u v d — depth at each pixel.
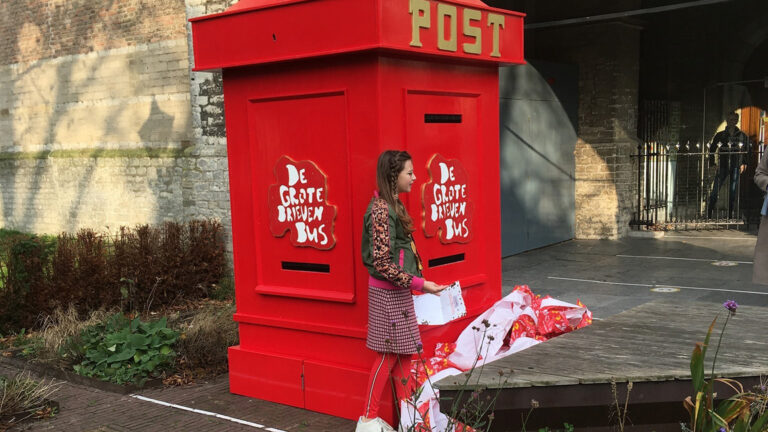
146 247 7.49
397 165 3.63
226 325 5.91
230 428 4.16
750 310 4.29
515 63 4.63
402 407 3.61
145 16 9.56
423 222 4.16
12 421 4.37
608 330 3.82
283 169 4.34
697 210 13.13
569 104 11.38
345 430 4.04
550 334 4.50
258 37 4.20
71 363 5.53
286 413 4.36
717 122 13.94
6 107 12.18
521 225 10.30
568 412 3.40
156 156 9.57
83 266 6.99
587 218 11.65
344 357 4.23
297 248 4.36
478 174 4.61
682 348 3.40
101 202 10.55
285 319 4.47
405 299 3.71
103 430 4.23
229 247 8.09
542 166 10.73
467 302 4.56
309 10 3.94
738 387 3.06
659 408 3.38
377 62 3.82
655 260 9.39
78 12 10.53
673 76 13.41
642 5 13.32
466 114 4.48
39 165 11.54
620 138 11.37
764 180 5.31
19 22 11.58
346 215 4.09
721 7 13.37
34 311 6.68
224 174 8.04
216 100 8.00
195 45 4.54
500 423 3.43
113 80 10.17
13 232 11.72
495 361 3.29
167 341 5.41
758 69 15.08
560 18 11.57
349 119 3.99
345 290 4.16
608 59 11.21
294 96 4.23
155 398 4.79
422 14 3.90
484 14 4.33
